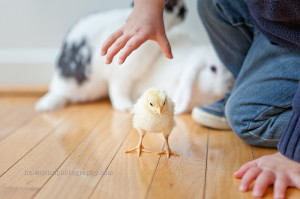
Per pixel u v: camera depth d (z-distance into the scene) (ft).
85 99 3.24
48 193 1.77
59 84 3.17
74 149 2.27
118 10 3.14
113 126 2.66
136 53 2.88
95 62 3.03
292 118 1.77
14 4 3.50
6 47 3.60
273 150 2.20
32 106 3.21
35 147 2.31
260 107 2.13
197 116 2.62
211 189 1.78
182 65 2.94
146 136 2.46
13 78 3.57
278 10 1.82
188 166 2.01
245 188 1.75
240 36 2.45
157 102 1.99
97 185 1.83
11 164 2.07
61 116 2.93
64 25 3.53
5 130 2.63
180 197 1.72
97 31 3.03
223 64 2.71
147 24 2.05
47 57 3.57
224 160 2.08
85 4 3.47
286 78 2.07
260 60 2.23
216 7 2.40
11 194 1.77
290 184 1.76
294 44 1.99
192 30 3.40
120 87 3.06
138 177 1.90
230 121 2.27
